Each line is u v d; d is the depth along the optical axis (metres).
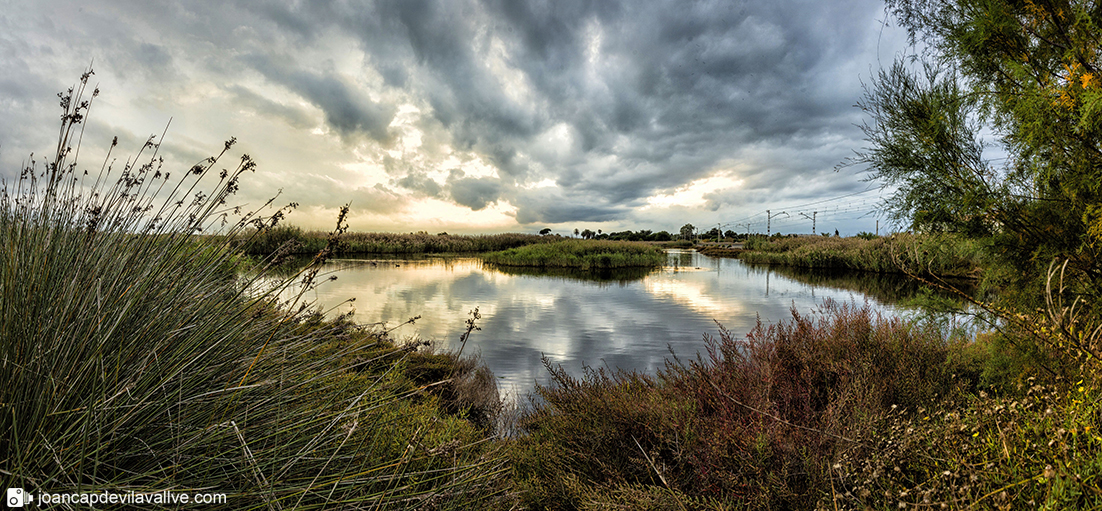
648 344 7.11
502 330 8.01
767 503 1.88
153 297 1.68
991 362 2.66
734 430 2.27
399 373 3.12
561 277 19.38
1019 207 2.63
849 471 1.77
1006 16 2.45
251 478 1.39
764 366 2.70
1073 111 2.29
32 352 1.29
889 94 2.94
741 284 16.88
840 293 13.95
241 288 1.96
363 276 17.84
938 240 2.97
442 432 2.45
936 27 2.84
